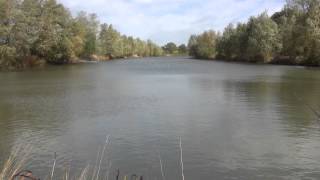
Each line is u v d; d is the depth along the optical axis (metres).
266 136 21.72
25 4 89.25
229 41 138.25
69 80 56.97
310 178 15.74
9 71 79.50
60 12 103.00
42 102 34.56
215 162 17.52
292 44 94.94
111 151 19.19
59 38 100.06
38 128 24.12
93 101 34.78
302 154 18.56
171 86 47.09
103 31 170.75
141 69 86.94
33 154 18.67
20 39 86.56
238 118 26.44
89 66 101.88
